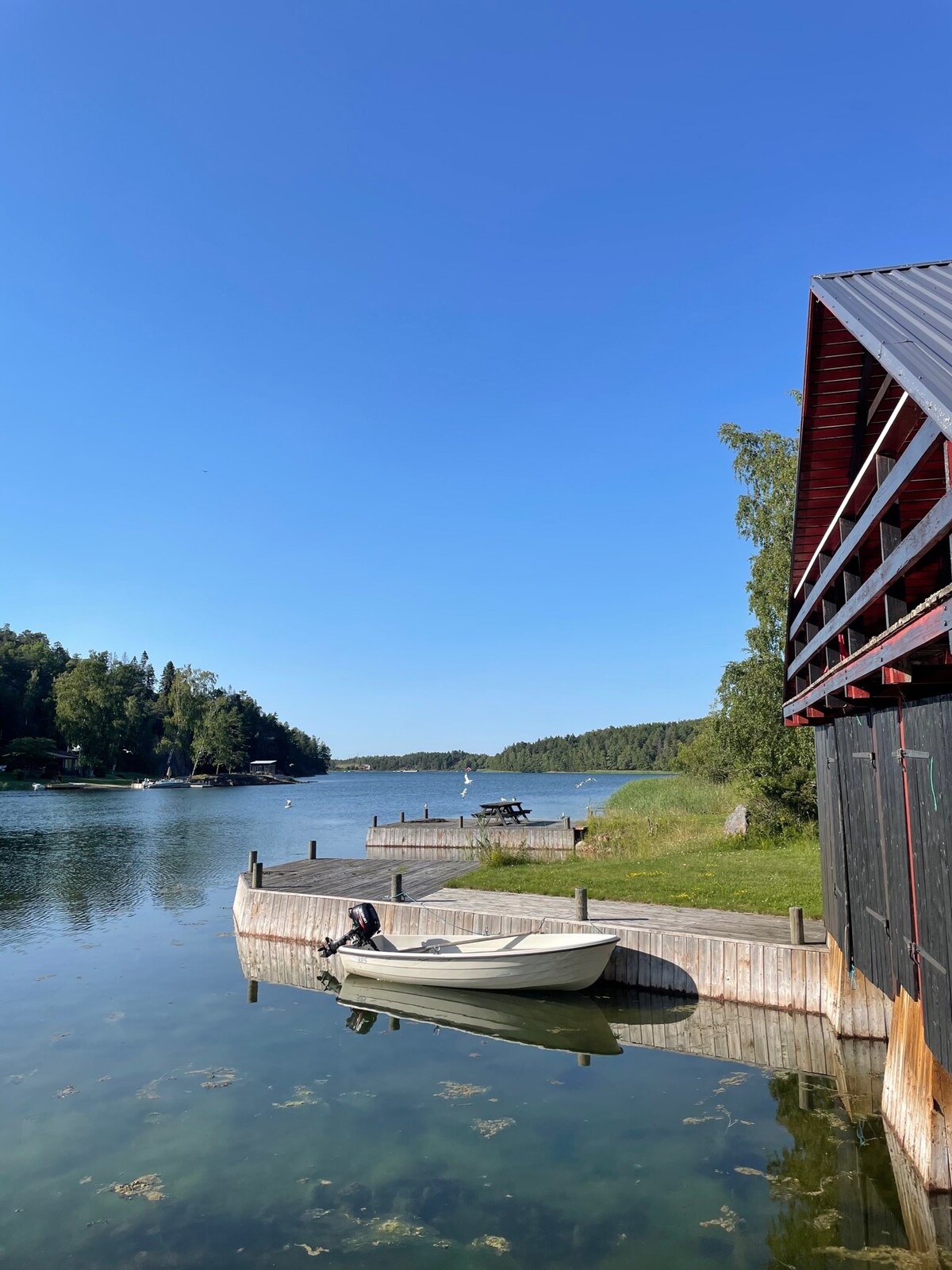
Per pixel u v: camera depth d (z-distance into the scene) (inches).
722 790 1461.6
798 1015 430.0
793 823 914.7
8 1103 327.6
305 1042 403.9
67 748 3902.6
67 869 1016.9
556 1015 442.6
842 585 287.9
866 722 285.6
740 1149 279.7
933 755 195.8
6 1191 261.4
